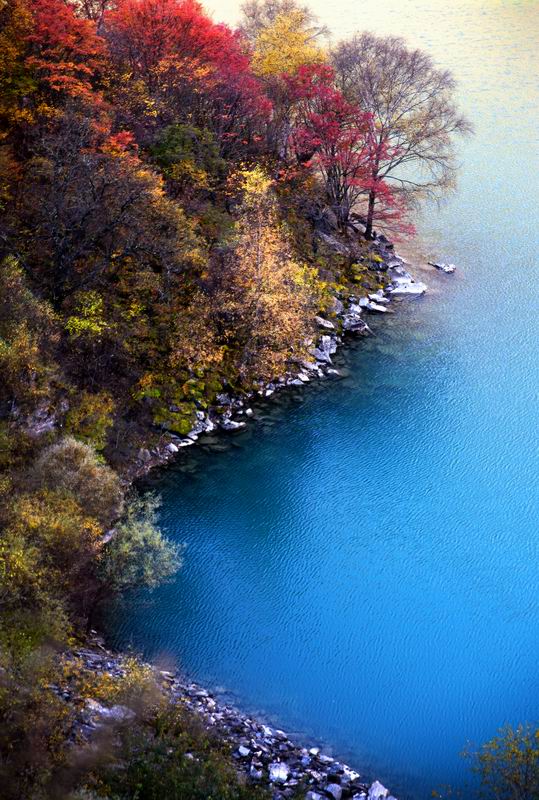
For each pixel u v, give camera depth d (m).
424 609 46.50
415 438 59.75
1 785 29.33
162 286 59.53
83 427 50.97
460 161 102.12
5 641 34.22
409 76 78.88
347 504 53.81
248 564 48.88
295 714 40.34
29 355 47.34
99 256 57.75
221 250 62.12
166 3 70.50
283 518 52.50
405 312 74.75
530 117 114.19
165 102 68.69
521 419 61.62
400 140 96.12
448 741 39.50
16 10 57.84
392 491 55.00
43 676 33.97
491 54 137.88
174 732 35.53
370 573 48.72
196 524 51.69
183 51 72.81
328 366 67.31
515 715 40.88
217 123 72.94
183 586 47.09
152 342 59.12
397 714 40.69
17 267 53.72
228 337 63.09
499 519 52.94
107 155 56.69
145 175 56.88
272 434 59.81
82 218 54.84
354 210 89.25
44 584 38.38
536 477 56.25
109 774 31.38
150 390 58.03
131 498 52.41
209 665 42.50
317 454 58.16
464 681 42.53
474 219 90.06
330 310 72.12
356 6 161.38
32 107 61.94
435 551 50.41
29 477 43.53
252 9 95.69
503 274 80.62
